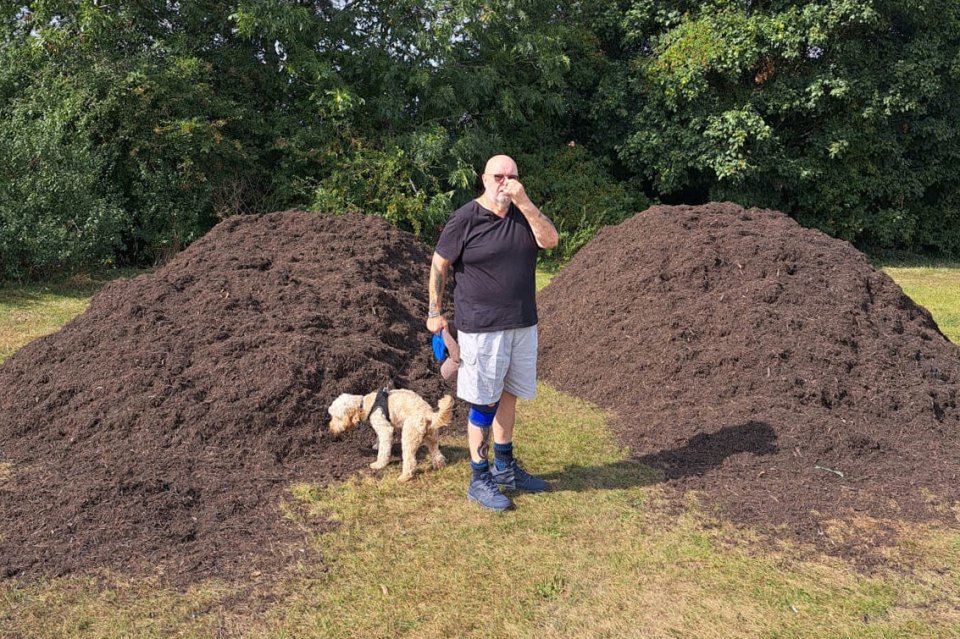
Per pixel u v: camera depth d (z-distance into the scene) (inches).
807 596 130.0
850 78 574.9
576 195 599.2
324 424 195.9
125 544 142.2
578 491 171.2
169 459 175.3
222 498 161.5
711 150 581.9
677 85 581.9
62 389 203.8
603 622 122.0
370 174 526.6
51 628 118.0
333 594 128.3
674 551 144.2
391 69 528.1
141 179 485.4
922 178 639.8
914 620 123.6
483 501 161.8
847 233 637.9
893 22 606.5
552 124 672.4
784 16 551.2
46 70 469.1
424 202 523.2
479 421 159.8
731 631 120.1
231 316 229.0
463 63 588.7
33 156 416.5
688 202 697.0
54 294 401.7
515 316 154.4
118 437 187.0
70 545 141.2
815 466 180.5
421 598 127.7
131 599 125.8
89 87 454.0
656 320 252.8
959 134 618.8
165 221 491.2
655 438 200.5
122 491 157.9
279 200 530.0
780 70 595.5
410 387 224.2
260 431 189.3
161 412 190.5
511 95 580.4
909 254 685.3
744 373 219.8
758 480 174.6
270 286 248.4
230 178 507.2
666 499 167.0
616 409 227.1
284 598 127.1
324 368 210.5
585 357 260.7
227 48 530.6
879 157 629.9
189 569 135.1
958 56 587.2
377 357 225.6
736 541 148.6
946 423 205.2
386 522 154.6
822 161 620.7
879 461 184.1
